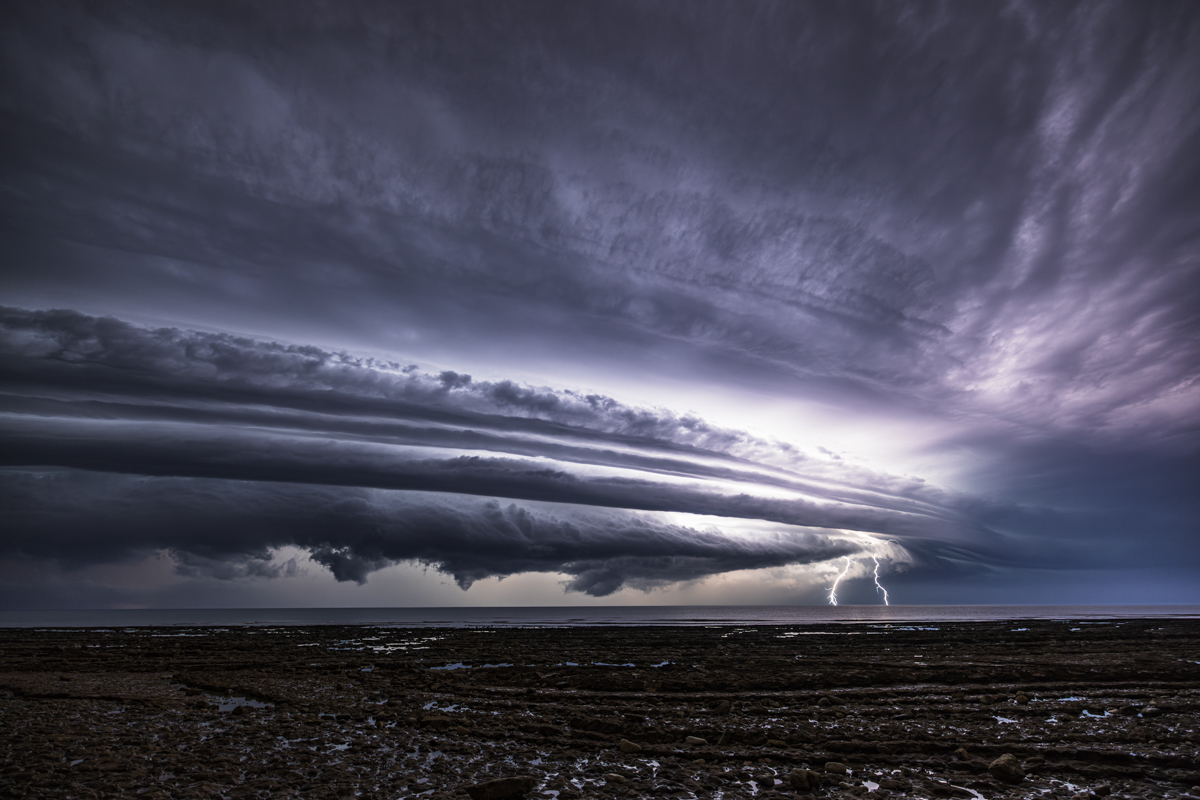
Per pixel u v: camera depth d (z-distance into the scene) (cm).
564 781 1261
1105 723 1738
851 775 1304
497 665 3494
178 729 1720
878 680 2614
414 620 13112
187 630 7262
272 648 4559
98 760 1358
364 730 1745
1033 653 3731
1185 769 1298
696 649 4366
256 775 1282
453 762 1406
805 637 5372
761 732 1645
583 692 2428
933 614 13938
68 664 3428
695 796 1177
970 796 1160
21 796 1118
